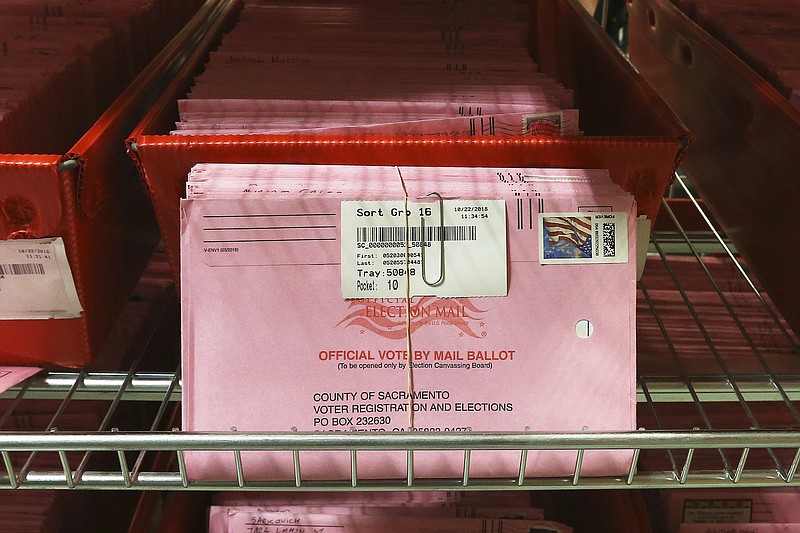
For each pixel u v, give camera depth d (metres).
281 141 0.63
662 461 0.91
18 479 0.62
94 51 0.88
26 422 0.87
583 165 0.64
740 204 0.87
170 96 0.77
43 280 0.65
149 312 0.96
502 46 0.95
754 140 0.81
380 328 0.63
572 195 0.62
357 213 0.61
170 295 1.04
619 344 0.63
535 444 0.60
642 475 0.64
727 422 0.95
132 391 0.71
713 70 0.90
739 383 0.75
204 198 0.61
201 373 0.63
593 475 0.65
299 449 0.60
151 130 0.69
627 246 0.62
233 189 0.61
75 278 0.65
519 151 0.64
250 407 0.63
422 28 1.02
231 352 0.63
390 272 0.62
